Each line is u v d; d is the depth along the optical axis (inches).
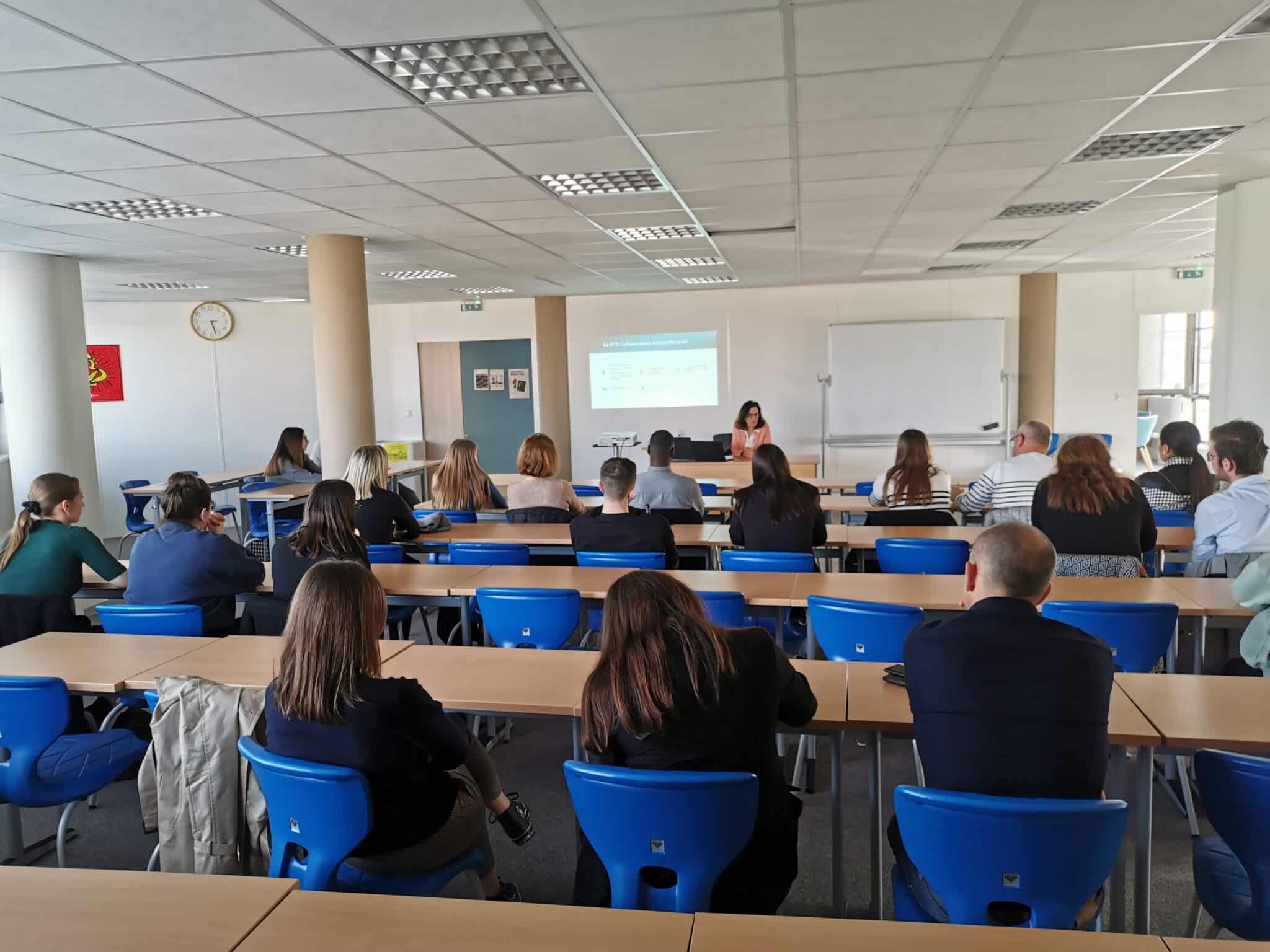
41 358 275.9
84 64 116.2
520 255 300.7
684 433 443.8
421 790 74.3
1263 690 86.7
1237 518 130.3
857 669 95.3
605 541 152.9
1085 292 397.1
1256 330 208.1
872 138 162.4
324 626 71.1
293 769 67.6
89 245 259.6
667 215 235.0
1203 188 217.2
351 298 254.4
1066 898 58.6
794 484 156.1
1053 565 68.3
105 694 104.1
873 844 82.7
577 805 65.7
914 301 413.4
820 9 104.6
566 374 454.0
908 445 185.0
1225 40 117.4
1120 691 86.7
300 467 305.3
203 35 107.5
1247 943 46.3
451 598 145.3
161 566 130.1
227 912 52.0
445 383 469.7
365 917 51.3
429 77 129.2
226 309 442.9
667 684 65.6
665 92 133.1
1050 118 152.0
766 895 67.2
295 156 164.2
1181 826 109.4
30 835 115.4
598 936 49.0
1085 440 137.1
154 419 444.1
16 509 283.3
